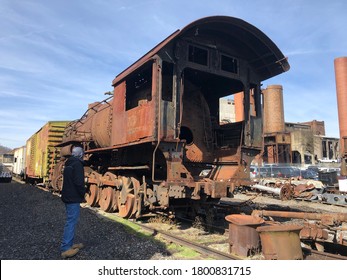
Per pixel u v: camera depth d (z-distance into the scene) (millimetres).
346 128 40531
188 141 9867
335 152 65750
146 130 7883
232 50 9555
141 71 8891
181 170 7820
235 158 9227
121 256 5750
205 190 7488
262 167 31562
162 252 5973
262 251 5383
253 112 10070
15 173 42812
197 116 9781
